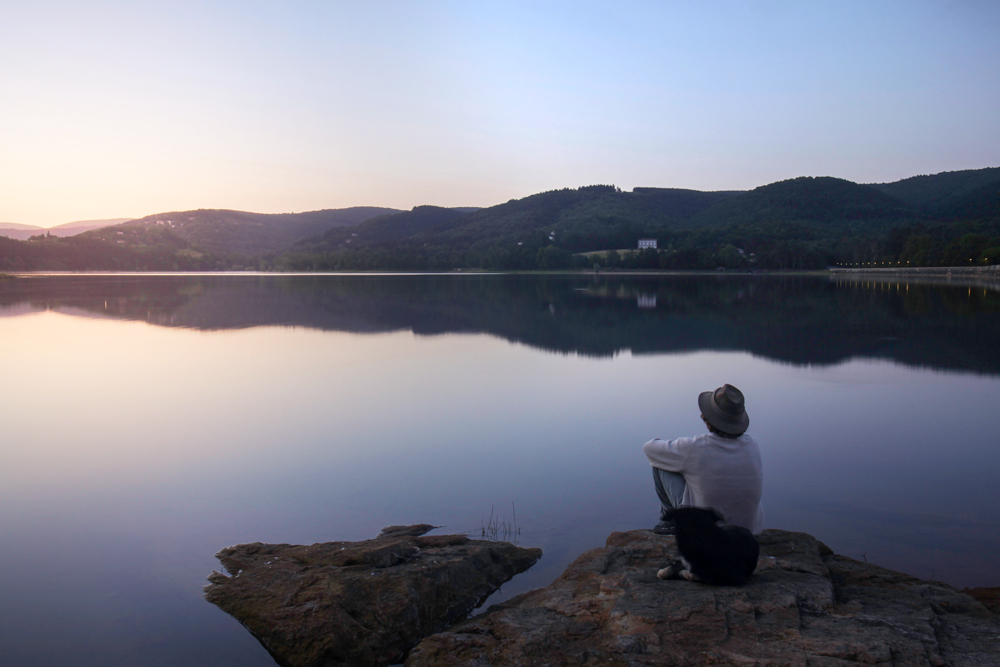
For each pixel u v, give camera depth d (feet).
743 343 63.21
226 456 27.99
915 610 12.10
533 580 17.08
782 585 12.82
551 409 36.14
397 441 30.12
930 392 39.11
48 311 103.19
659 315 96.43
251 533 20.26
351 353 57.72
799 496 22.20
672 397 39.01
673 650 10.42
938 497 22.00
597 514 21.43
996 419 32.37
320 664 13.38
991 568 16.62
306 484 24.61
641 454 27.84
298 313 100.89
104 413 35.70
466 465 26.63
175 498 23.26
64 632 14.73
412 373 47.37
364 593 15.30
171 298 138.31
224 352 58.34
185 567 17.90
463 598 15.96
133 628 14.87
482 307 115.24
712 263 445.78
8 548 19.17
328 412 35.76
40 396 40.04
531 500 22.76
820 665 9.65
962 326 74.59
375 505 22.47
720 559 12.76
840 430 30.71
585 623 11.96
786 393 39.29
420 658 11.73
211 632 14.67
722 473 13.42
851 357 53.31
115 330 76.23
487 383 43.65
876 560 17.16
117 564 18.15
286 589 15.81
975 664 9.71
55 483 24.81
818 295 144.15
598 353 57.31
